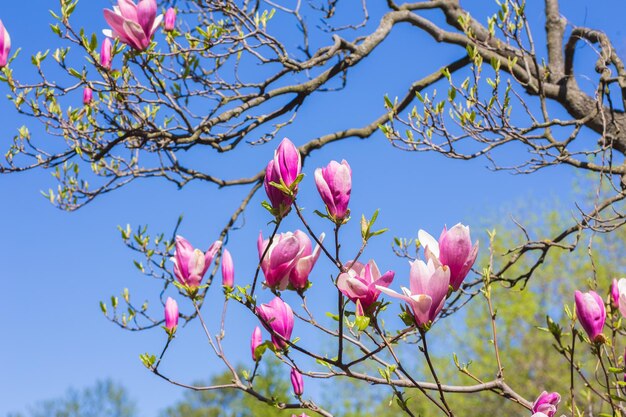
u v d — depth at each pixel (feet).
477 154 12.53
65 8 11.97
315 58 15.58
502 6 12.85
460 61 16.83
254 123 15.46
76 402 74.18
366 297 6.61
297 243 6.89
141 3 10.52
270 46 14.62
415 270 5.99
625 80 13.66
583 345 38.14
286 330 7.34
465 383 42.68
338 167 6.33
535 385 40.40
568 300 42.80
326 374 7.53
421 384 7.54
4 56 12.25
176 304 8.96
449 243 6.06
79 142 15.49
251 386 8.79
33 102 13.92
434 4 17.24
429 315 5.99
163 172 16.46
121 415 75.46
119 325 14.74
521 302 41.91
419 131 12.51
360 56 16.39
